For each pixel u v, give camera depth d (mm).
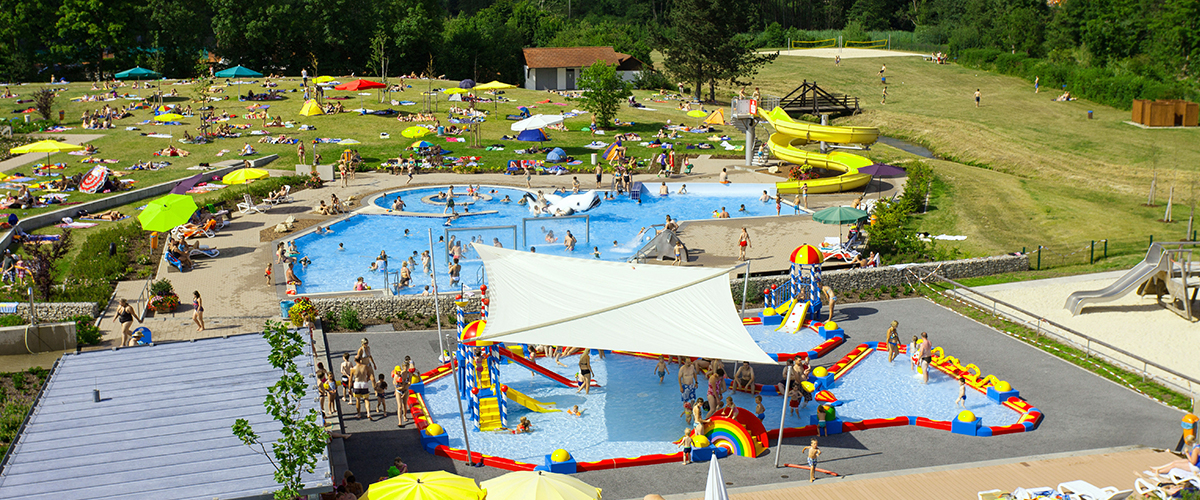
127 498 15891
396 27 108250
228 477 16641
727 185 54844
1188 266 33250
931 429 24266
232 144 63344
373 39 101938
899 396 26422
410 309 32531
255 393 19984
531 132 64938
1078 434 23828
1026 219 46656
